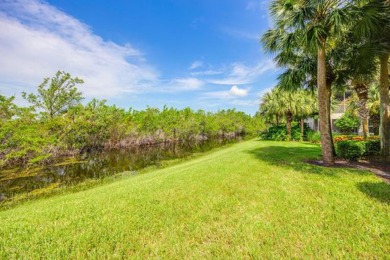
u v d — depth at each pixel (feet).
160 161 49.52
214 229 11.05
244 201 14.57
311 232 10.36
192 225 11.52
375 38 24.34
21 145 42.73
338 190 15.85
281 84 32.17
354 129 80.79
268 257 8.64
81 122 60.29
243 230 10.79
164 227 11.41
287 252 8.93
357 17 21.36
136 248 9.66
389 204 13.04
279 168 24.31
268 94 75.82
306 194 15.40
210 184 18.81
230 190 16.98
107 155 61.67
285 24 24.21
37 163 46.34
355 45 26.37
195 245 9.75
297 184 17.78
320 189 16.25
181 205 14.29
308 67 29.86
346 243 9.38
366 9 20.92
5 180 34.01
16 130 43.16
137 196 16.52
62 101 72.74
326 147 25.46
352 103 68.44
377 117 63.72
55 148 53.88
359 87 37.88
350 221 11.19
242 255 8.91
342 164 26.05
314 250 9.01
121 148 77.77
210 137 127.24
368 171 21.61
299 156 33.35
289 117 68.54
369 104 60.18
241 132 153.38
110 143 75.25
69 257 9.06
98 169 41.86
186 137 110.01
